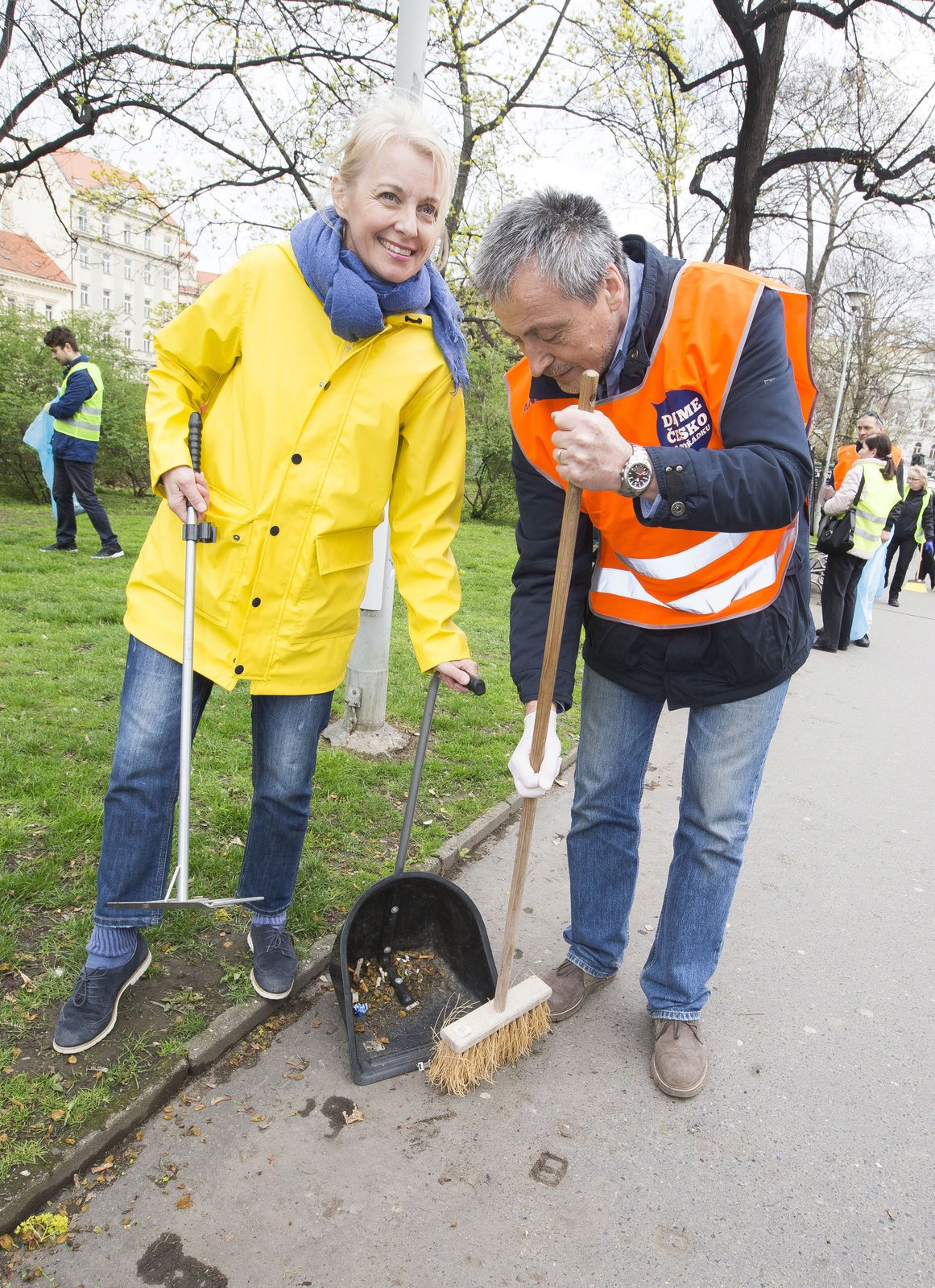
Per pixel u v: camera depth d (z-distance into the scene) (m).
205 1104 1.95
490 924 2.78
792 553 1.88
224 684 1.97
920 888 3.34
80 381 7.26
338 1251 1.65
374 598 3.80
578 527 2.03
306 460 1.88
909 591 14.21
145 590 2.00
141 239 48.38
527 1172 1.86
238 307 1.87
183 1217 1.68
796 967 2.74
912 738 5.29
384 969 2.32
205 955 2.37
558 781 3.92
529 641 2.07
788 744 4.98
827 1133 2.06
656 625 1.95
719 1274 1.67
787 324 1.73
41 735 3.55
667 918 2.18
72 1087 1.88
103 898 2.01
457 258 10.72
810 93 13.53
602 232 1.59
